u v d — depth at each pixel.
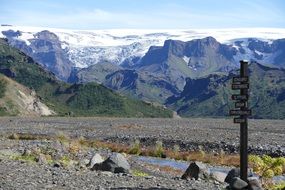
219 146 78.19
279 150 71.38
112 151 71.00
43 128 135.25
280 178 40.12
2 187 25.00
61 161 43.59
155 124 178.00
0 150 53.44
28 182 26.94
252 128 157.62
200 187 29.08
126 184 28.53
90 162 40.44
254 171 41.72
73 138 96.38
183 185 29.69
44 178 28.97
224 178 34.12
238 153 72.62
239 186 27.91
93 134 107.88
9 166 35.22
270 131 133.75
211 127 153.25
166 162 61.28
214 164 59.88
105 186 27.22
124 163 37.19
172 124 181.12
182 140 87.31
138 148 72.38
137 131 119.75
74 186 26.47
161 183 29.97
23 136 95.12
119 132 115.25
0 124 164.00
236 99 28.28
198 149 78.19
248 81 27.94
